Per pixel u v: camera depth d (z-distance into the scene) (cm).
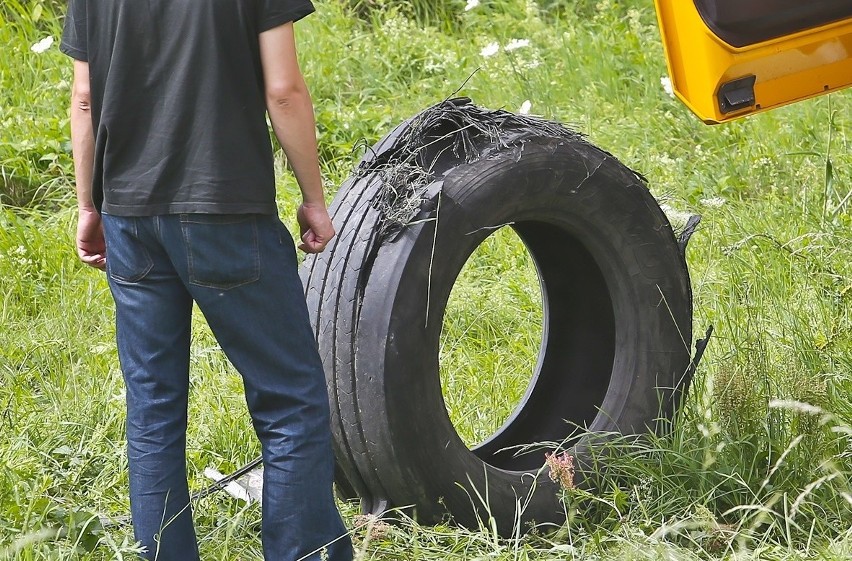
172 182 1073
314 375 1142
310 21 3222
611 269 1468
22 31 3059
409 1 3584
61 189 2511
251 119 1072
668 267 1497
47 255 2177
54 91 2820
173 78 1058
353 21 3419
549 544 1373
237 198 1062
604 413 1480
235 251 1078
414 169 1339
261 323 1107
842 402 1491
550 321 1559
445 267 1320
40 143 2589
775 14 1286
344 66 3066
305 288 1355
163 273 1126
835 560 1193
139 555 1141
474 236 1341
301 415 1128
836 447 1430
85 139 1159
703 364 1661
